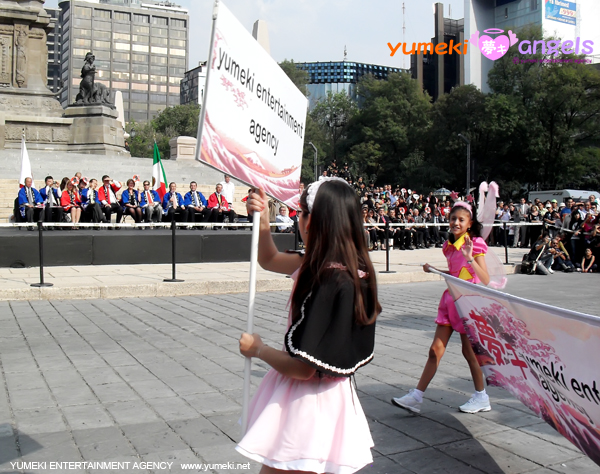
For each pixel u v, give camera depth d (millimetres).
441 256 17719
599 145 58812
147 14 175500
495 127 54125
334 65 150875
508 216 25016
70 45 168500
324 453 2115
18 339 6859
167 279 11086
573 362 2908
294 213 19562
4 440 3832
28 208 15969
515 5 101438
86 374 5418
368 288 2197
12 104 27422
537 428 4160
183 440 3854
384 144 72438
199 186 26719
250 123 2523
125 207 17672
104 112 28906
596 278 14578
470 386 5180
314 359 2027
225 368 5656
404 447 3789
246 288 11258
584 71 52594
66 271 12312
